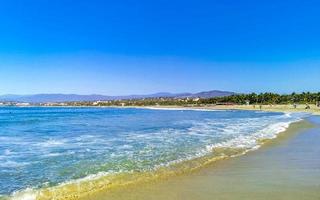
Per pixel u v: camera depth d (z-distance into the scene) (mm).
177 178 13266
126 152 20031
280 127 40438
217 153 19719
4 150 21234
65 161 17172
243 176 13578
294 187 11609
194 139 26750
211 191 11234
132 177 13438
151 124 47344
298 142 25344
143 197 10586
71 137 29188
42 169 15180
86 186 11984
